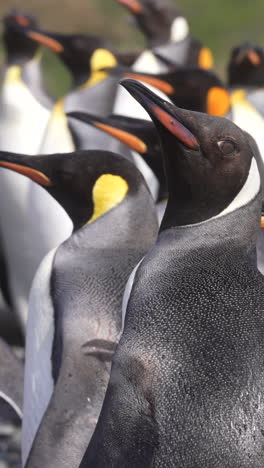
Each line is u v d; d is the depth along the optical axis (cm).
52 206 1230
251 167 529
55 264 757
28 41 1518
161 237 539
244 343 489
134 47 3450
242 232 527
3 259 1429
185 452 474
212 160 520
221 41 3916
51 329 723
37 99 1481
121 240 762
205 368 484
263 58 1480
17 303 1427
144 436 482
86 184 788
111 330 708
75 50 1481
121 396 493
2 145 1455
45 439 678
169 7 1808
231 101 1236
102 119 1002
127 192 777
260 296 507
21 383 850
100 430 501
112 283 730
